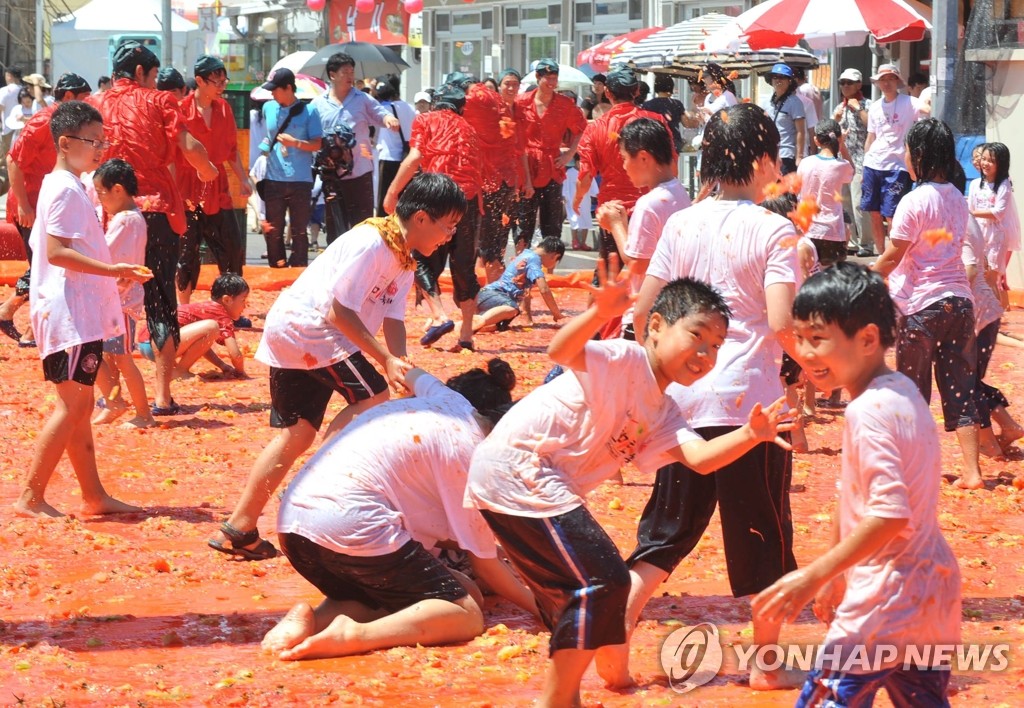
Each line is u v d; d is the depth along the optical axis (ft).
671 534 18.31
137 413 35.35
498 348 47.39
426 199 23.12
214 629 20.47
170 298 36.78
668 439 16.33
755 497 18.03
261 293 59.72
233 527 24.07
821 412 38.22
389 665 18.80
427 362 43.98
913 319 29.76
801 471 31.37
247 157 72.69
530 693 17.65
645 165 23.62
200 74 46.24
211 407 37.88
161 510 27.73
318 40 122.42
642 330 19.06
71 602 21.86
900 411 13.64
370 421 20.26
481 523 20.07
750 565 18.16
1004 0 56.44
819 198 48.42
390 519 19.62
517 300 51.13
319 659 19.07
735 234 18.20
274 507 28.45
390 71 100.73
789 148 64.95
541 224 57.52
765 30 65.10
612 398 15.93
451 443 19.88
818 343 14.11
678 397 18.12
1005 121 56.95
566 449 16.24
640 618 21.04
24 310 55.01
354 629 19.20
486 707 16.99
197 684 18.04
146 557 24.18
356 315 22.93
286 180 61.62
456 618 19.69
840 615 14.07
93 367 26.37
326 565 19.71
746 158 18.63
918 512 13.75
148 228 36.27
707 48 68.44
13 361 44.24
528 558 16.33
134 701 17.26
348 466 19.77
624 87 41.81
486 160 50.72
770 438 15.81
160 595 22.30
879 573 13.88
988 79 57.41
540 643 19.43
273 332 23.52
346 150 59.26
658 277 18.94
